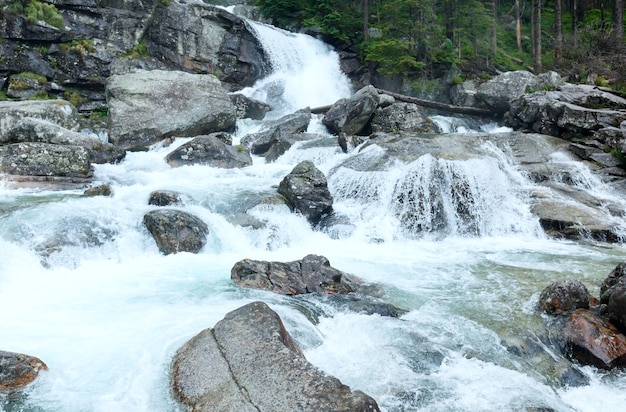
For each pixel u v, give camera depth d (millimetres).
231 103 17844
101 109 19938
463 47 26906
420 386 5035
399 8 25047
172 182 12398
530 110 17141
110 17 20578
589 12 34219
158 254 8961
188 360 4855
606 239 11031
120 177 12492
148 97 16531
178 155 14023
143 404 4402
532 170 13578
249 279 7316
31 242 8180
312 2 29922
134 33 21188
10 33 18344
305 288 7285
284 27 30578
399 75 25516
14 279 7375
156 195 10461
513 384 5180
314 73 26156
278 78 24578
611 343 5660
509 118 18641
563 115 15680
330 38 28344
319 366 5211
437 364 5488
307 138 16203
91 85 19953
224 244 9484
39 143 11906
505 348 5891
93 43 20109
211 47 23516
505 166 13500
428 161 12180
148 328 5715
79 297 6801
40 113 13984
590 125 15203
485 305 7078
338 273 7660
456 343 5953
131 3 21094
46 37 18969
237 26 24281
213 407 4219
